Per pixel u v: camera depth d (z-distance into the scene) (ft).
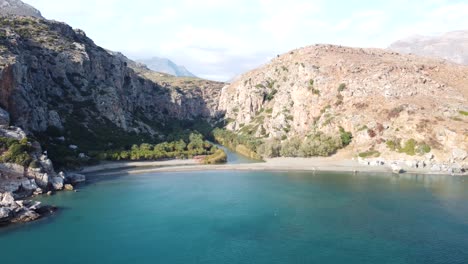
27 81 575.38
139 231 303.07
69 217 337.52
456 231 295.69
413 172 527.40
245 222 323.37
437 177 497.87
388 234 291.38
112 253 261.03
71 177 476.95
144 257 255.29
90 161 569.23
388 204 370.53
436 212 342.85
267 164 611.06
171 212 352.69
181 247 271.69
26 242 279.08
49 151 501.97
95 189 442.91
